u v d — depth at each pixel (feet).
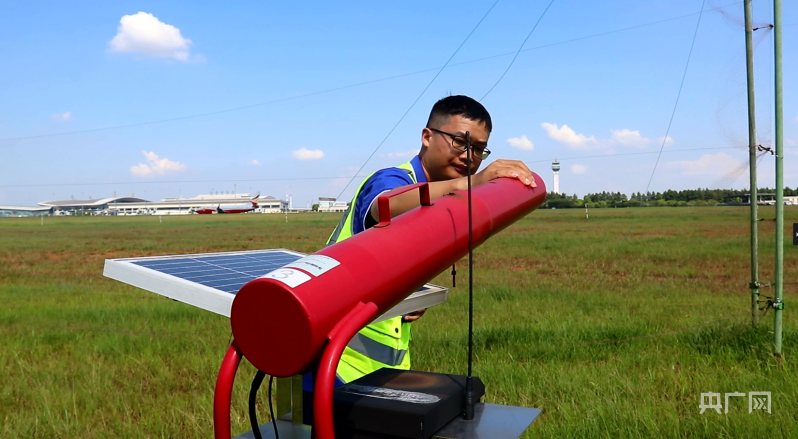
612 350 22.66
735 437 14.47
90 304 36.99
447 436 5.25
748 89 21.91
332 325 4.64
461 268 54.65
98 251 91.40
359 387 5.72
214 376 20.53
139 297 40.60
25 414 17.13
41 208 564.71
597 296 35.73
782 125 20.98
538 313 30.01
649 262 56.13
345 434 5.32
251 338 4.66
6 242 115.03
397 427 5.09
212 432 15.67
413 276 5.55
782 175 20.83
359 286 4.94
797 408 15.96
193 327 28.81
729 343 22.29
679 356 21.16
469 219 5.68
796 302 31.65
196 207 532.32
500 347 23.07
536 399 17.51
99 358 23.61
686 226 109.60
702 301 32.99
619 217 156.56
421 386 5.74
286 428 6.07
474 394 5.72
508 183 7.19
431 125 8.29
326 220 215.92
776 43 20.75
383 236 5.45
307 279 4.64
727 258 57.36
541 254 66.13
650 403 16.52
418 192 6.63
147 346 24.90
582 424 15.08
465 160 8.11
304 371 4.64
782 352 20.81
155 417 16.88
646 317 28.32
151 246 100.37
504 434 5.29
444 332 25.76
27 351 24.71
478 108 8.15
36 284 49.80
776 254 20.93
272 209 562.66
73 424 16.40
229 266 7.50
